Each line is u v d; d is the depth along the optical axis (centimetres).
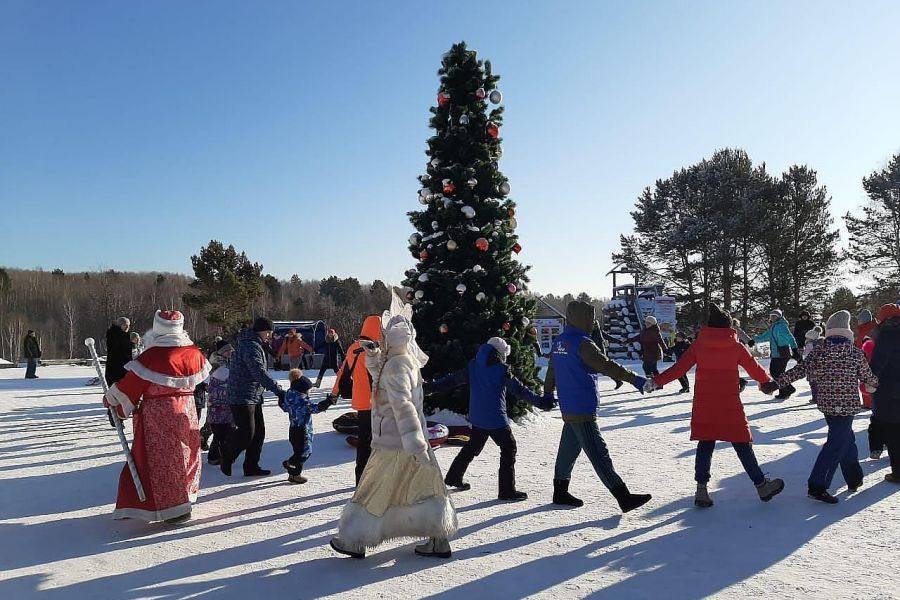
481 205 1061
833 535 483
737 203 3981
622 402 1355
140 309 7194
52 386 1972
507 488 605
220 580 418
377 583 408
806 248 4084
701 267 4112
